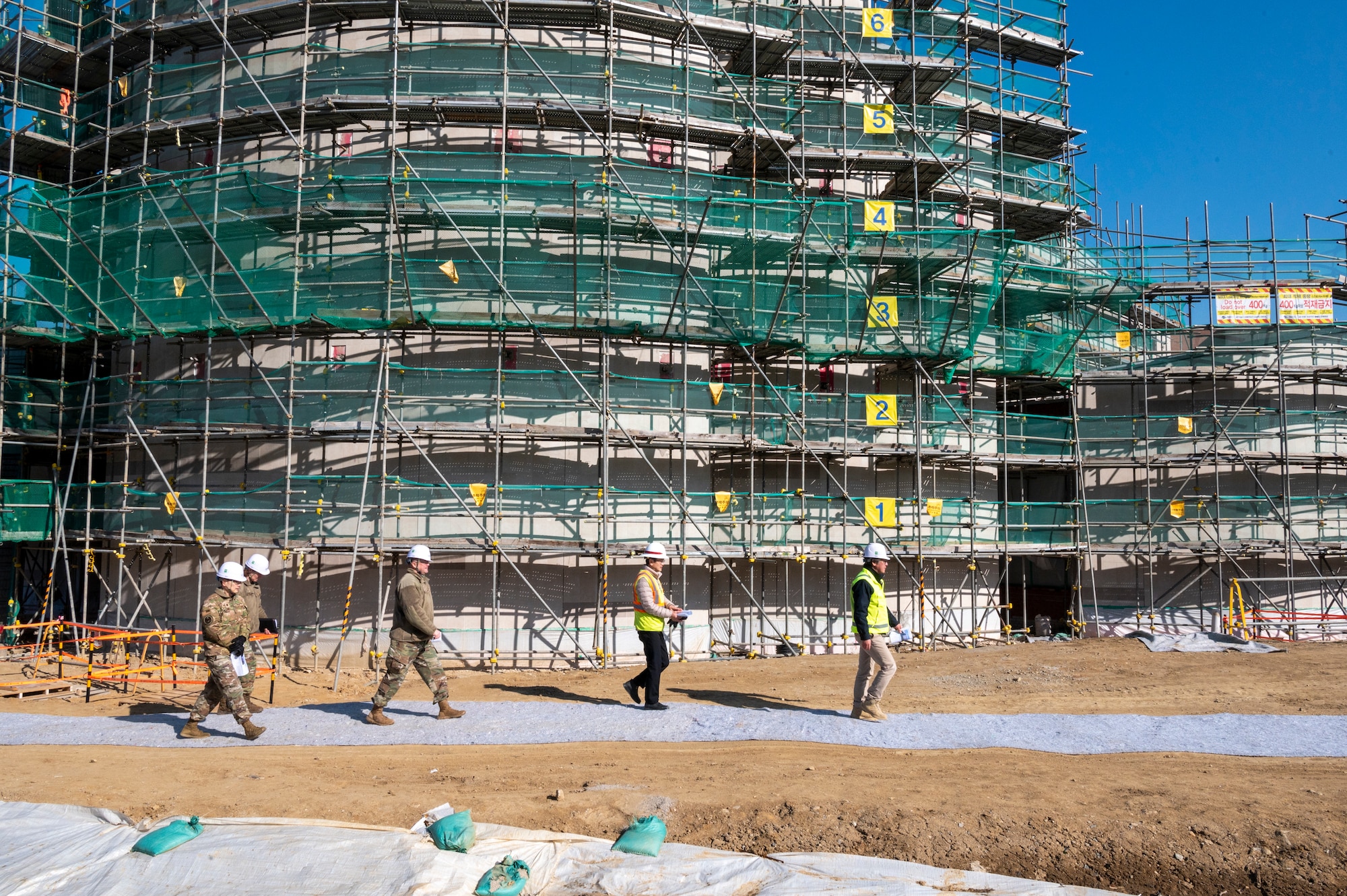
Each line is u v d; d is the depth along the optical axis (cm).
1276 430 2411
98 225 1814
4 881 610
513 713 1116
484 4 1719
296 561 1703
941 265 2030
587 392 1692
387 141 1828
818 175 2253
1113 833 705
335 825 689
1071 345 2278
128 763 905
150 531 1762
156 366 1894
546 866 639
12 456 2166
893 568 2102
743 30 1967
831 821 730
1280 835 698
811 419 1994
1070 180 2614
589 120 1834
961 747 955
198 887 606
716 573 2005
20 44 1962
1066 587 2581
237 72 1880
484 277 1756
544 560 1769
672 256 1850
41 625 1482
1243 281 2514
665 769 873
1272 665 1455
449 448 1758
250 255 1794
